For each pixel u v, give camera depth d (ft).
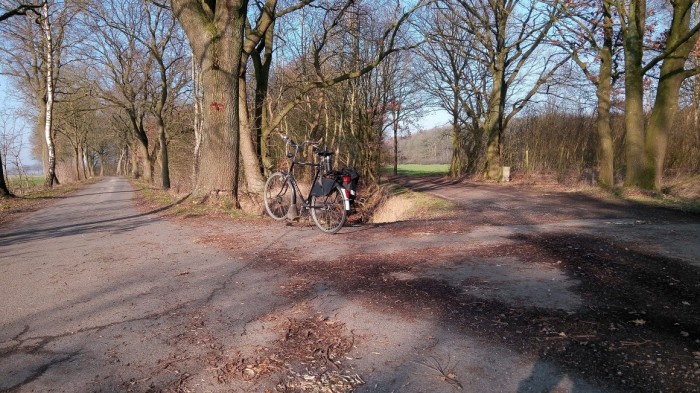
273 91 67.41
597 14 45.88
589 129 71.15
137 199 49.73
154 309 12.57
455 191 60.13
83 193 66.59
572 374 8.71
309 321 11.53
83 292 14.20
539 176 73.92
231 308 12.57
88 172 200.54
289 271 16.25
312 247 20.29
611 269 15.49
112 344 10.34
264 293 13.83
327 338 10.52
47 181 81.15
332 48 68.08
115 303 13.11
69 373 9.04
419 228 24.89
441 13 77.61
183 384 8.59
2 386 8.57
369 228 25.25
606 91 45.83
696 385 8.22
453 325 11.07
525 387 8.31
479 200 45.39
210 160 32.17
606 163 46.06
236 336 10.71
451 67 97.04
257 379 8.75
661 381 8.39
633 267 15.69
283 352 9.85
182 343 10.37
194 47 31.65
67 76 90.94
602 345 9.84
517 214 31.63
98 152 206.18
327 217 24.03
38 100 90.17
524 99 75.82
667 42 39.96
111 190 73.10
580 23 46.29
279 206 27.81
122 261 18.24
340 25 58.13
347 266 16.78
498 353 9.61
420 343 10.15
